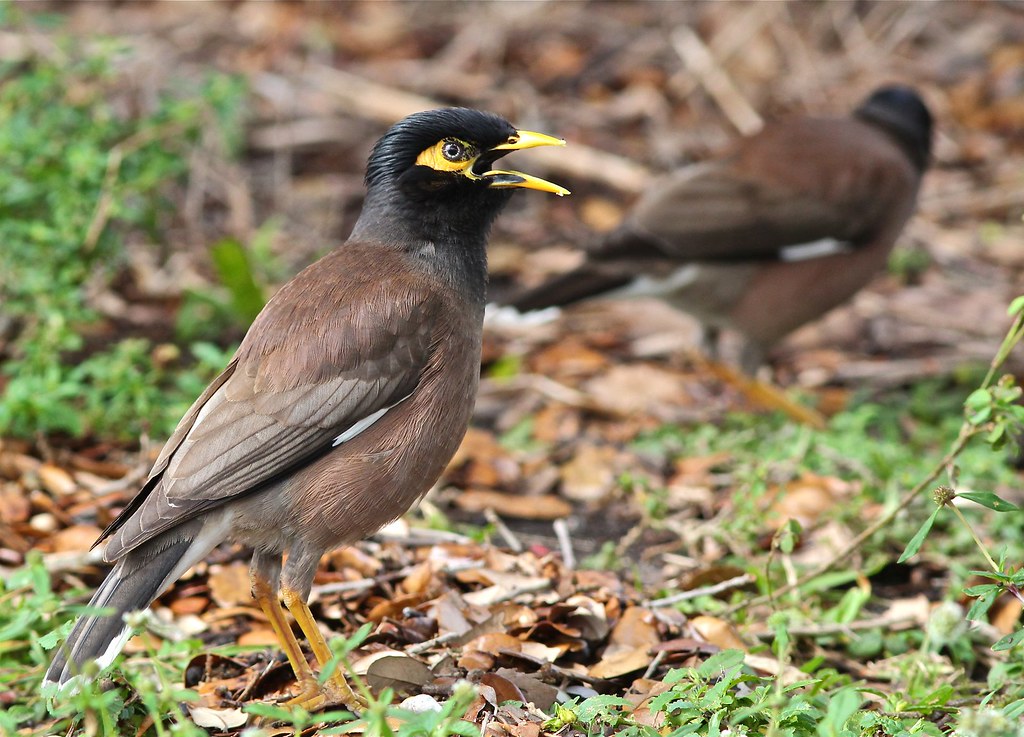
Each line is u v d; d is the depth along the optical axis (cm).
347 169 1605
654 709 629
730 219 1191
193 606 833
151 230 1212
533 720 670
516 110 1695
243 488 683
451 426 732
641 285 1215
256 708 550
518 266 1466
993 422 732
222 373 727
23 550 874
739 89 1777
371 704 538
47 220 1126
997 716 537
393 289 726
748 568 845
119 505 941
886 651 824
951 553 944
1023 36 1917
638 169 1602
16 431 970
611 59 1822
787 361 1367
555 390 1233
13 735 632
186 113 1201
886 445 1074
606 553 930
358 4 1898
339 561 873
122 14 1816
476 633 764
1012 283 1480
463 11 1900
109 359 1085
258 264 1332
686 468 1082
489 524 936
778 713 594
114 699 652
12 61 1242
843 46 1880
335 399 701
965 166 1698
